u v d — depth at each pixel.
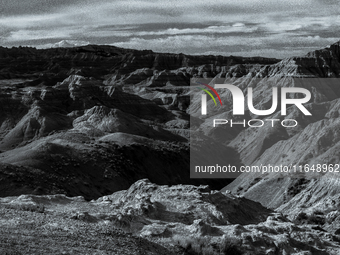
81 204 27.28
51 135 143.75
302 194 80.38
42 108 176.12
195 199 32.75
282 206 80.38
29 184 84.19
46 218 18.22
